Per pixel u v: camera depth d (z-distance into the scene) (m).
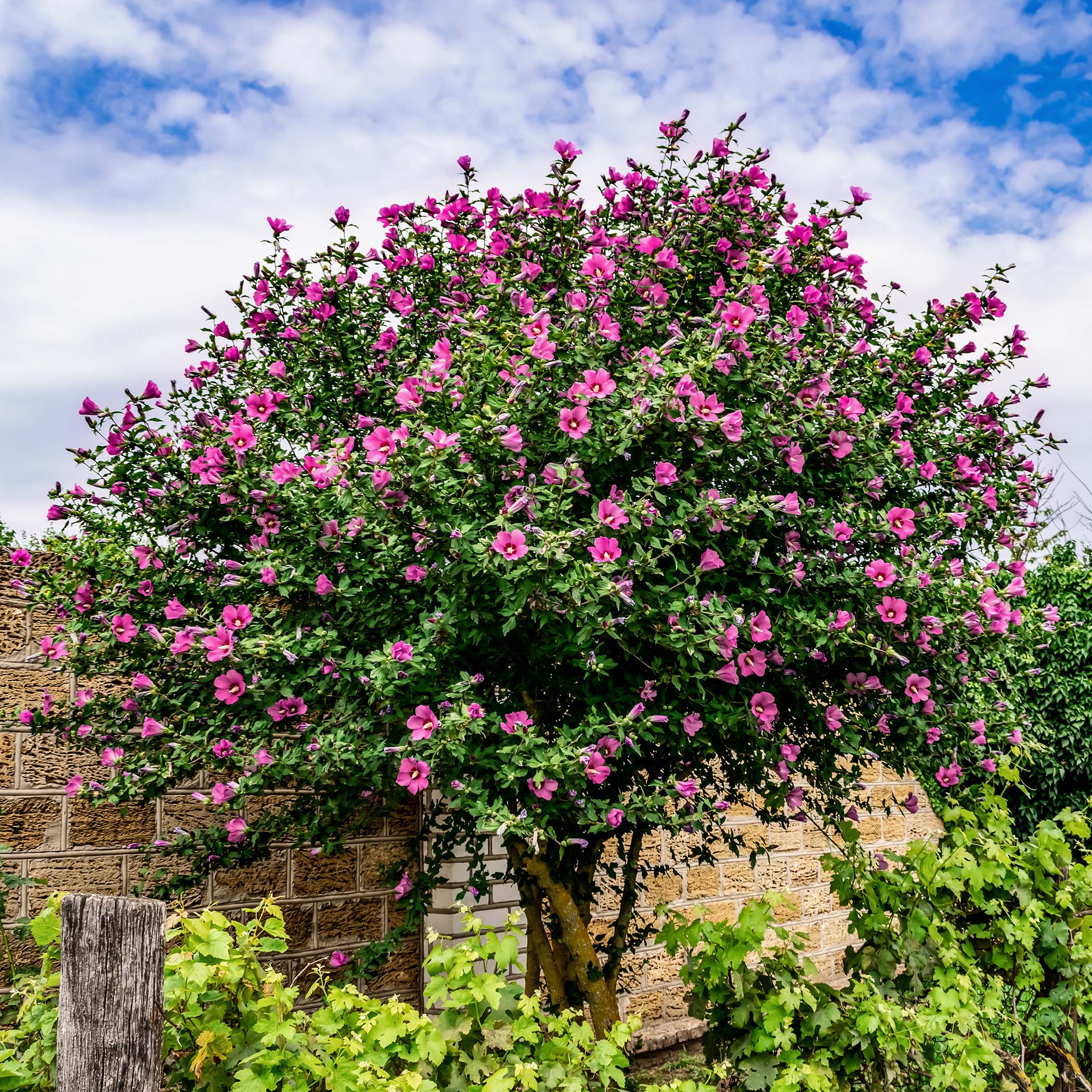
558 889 4.46
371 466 4.07
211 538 4.61
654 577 3.92
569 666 4.17
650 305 4.38
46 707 4.56
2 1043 2.79
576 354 4.04
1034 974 3.77
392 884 5.26
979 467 4.80
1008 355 4.90
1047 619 4.85
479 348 4.08
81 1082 2.36
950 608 4.25
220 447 4.19
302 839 4.46
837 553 4.23
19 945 4.59
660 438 3.96
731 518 3.86
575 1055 2.85
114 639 4.41
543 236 4.78
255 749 4.31
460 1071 2.76
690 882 6.95
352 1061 2.63
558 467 3.61
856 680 4.22
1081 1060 4.03
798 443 4.23
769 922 3.18
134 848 4.84
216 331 5.02
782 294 4.88
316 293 4.90
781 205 4.86
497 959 2.84
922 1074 3.38
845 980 7.78
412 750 3.70
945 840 3.82
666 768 4.55
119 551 4.60
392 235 5.12
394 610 4.17
